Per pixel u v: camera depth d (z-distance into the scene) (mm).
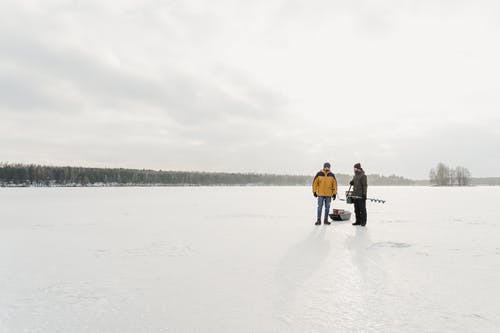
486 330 3338
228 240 8578
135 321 3570
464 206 21297
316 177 11750
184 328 3398
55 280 5082
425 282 4906
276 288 4660
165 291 4547
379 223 12180
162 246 7812
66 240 8664
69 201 27438
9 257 6668
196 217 14555
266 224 12039
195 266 5914
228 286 4750
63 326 3449
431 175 124188
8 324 3502
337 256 6668
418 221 12766
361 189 11266
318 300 4188
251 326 3443
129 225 11742
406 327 3408
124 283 4914
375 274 5359
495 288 4621
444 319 3596
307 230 10383
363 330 3346
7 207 20688
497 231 10047
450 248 7449
